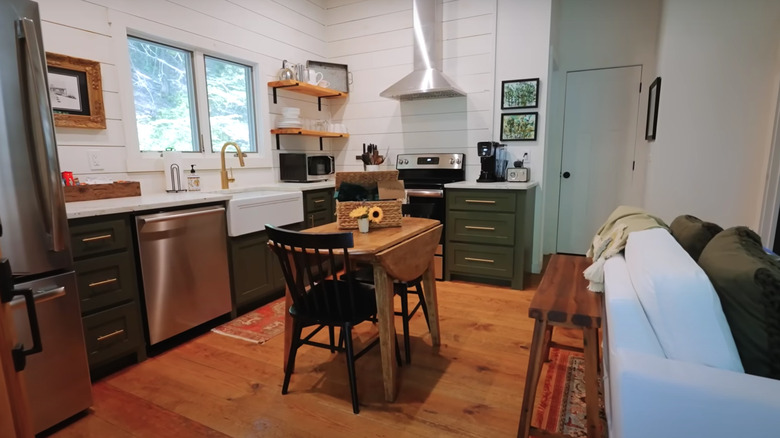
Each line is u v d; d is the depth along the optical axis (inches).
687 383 33.6
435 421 65.6
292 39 153.9
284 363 80.6
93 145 94.6
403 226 83.6
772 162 111.9
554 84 161.8
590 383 54.9
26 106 57.0
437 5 147.5
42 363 62.7
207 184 124.3
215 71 129.2
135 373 81.2
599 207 162.2
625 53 150.1
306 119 160.6
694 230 57.0
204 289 97.6
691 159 122.9
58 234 61.6
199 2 118.3
